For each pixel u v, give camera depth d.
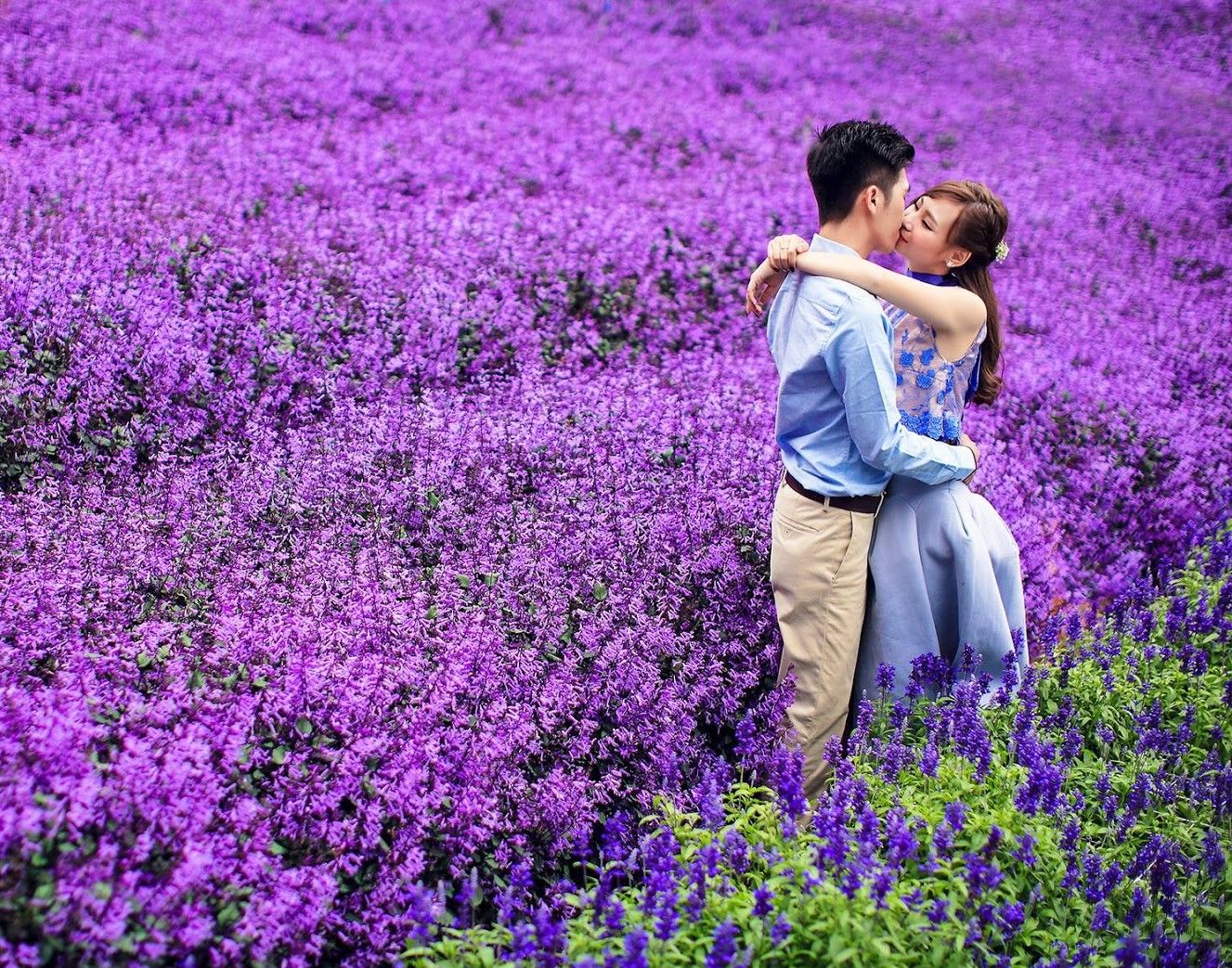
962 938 2.88
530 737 3.65
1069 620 4.68
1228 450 6.82
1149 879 3.40
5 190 6.57
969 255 4.02
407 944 3.00
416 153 9.29
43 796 2.67
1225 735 4.30
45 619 3.44
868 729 4.00
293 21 12.91
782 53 15.97
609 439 5.09
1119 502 6.23
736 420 5.51
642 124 11.37
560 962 2.81
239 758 3.08
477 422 4.98
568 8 15.94
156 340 5.11
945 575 4.16
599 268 7.30
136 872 2.60
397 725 3.40
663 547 4.41
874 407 3.66
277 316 5.71
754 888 3.20
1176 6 21.50
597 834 3.74
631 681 3.86
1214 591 5.18
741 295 7.83
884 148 3.68
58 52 9.95
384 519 4.31
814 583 3.98
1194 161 13.91
